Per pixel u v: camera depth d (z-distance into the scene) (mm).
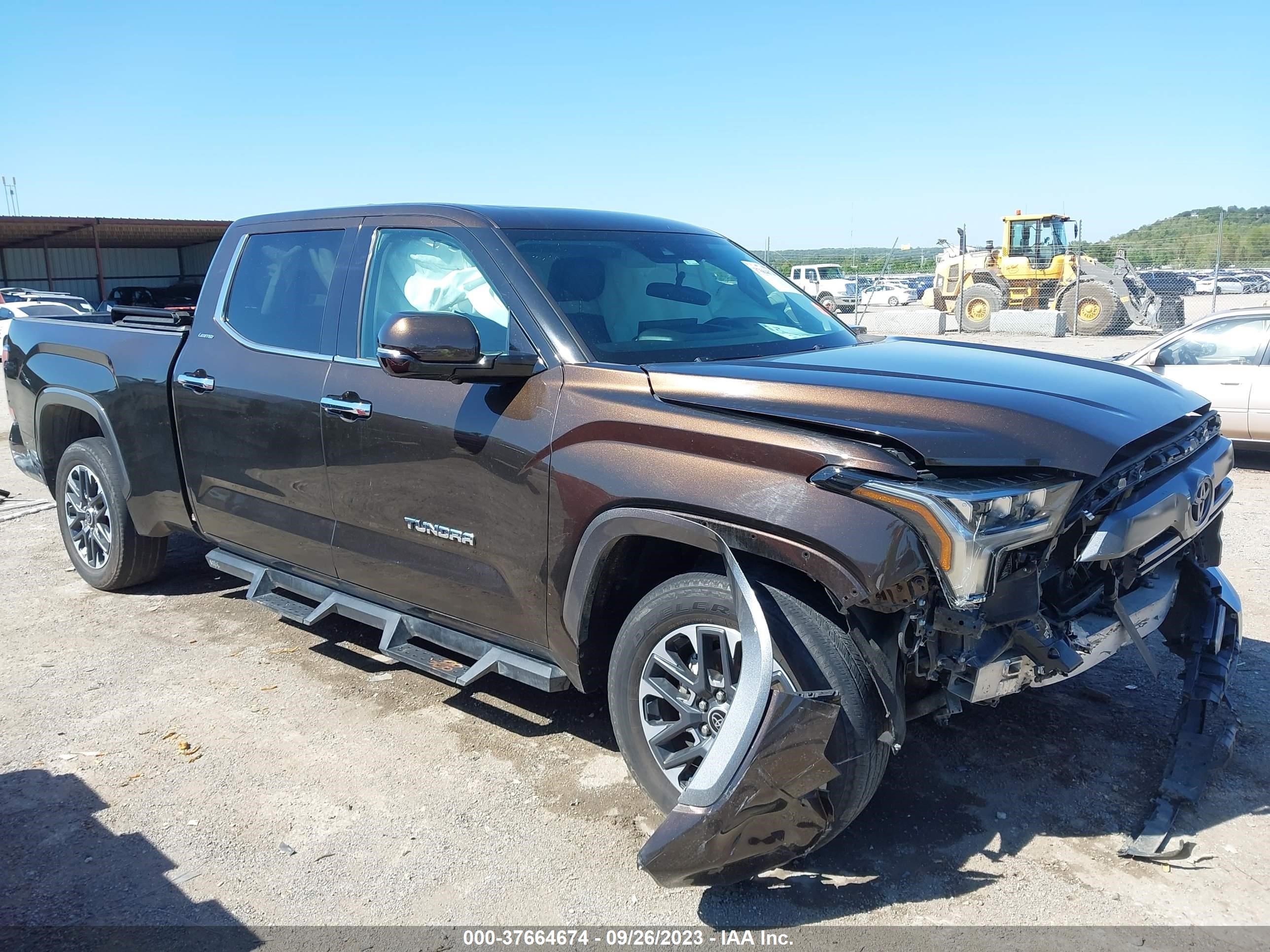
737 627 2908
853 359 3434
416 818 3367
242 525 4562
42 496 8547
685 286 3908
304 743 3896
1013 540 2590
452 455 3553
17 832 3324
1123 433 2869
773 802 2682
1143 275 24703
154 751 3850
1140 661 4453
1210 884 2914
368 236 4098
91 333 5316
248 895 2977
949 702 2855
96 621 5266
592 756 3762
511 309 3543
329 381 4008
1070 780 3490
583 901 2930
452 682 3625
